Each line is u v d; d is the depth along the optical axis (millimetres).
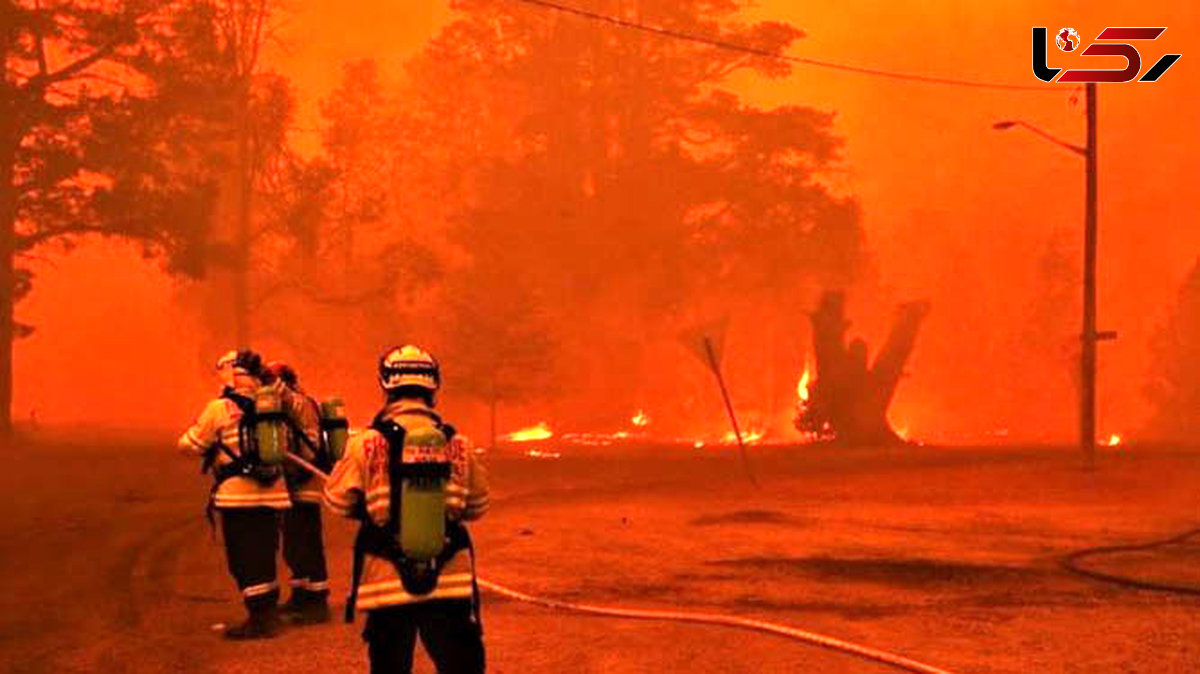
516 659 8102
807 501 20625
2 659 8219
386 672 5375
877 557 13367
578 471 28859
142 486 23594
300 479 9297
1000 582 11586
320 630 9125
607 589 11141
